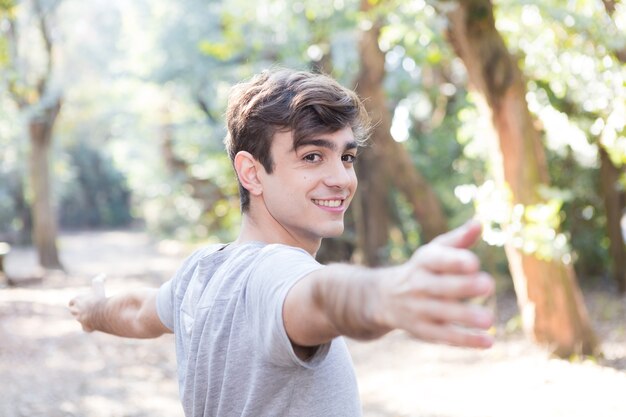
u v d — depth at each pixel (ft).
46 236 55.16
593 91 19.45
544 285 21.08
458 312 2.16
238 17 32.53
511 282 35.58
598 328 26.58
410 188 34.63
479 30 20.13
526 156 20.68
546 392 17.49
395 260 39.81
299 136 3.94
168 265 64.75
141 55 57.41
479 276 2.15
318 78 4.09
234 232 55.57
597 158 35.04
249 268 3.63
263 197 4.14
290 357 3.14
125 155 81.10
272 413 3.55
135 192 108.78
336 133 4.00
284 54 33.32
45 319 32.40
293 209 4.02
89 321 5.46
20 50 50.06
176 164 75.25
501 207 19.22
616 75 18.40
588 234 37.99
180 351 4.30
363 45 32.81
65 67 59.88
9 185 91.04
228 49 32.68
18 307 35.73
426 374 20.62
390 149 34.19
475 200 19.65
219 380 3.74
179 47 52.54
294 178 4.00
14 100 49.29
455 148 39.06
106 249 87.35
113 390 20.58
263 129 4.03
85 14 60.95
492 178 33.09
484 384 18.76
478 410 16.66
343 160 4.14
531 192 20.62
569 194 20.67
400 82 38.86
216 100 52.26
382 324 2.41
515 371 19.67
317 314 2.81
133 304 5.11
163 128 74.08
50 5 50.52
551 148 33.35
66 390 20.38
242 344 3.56
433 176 39.58
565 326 20.97
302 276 3.07
